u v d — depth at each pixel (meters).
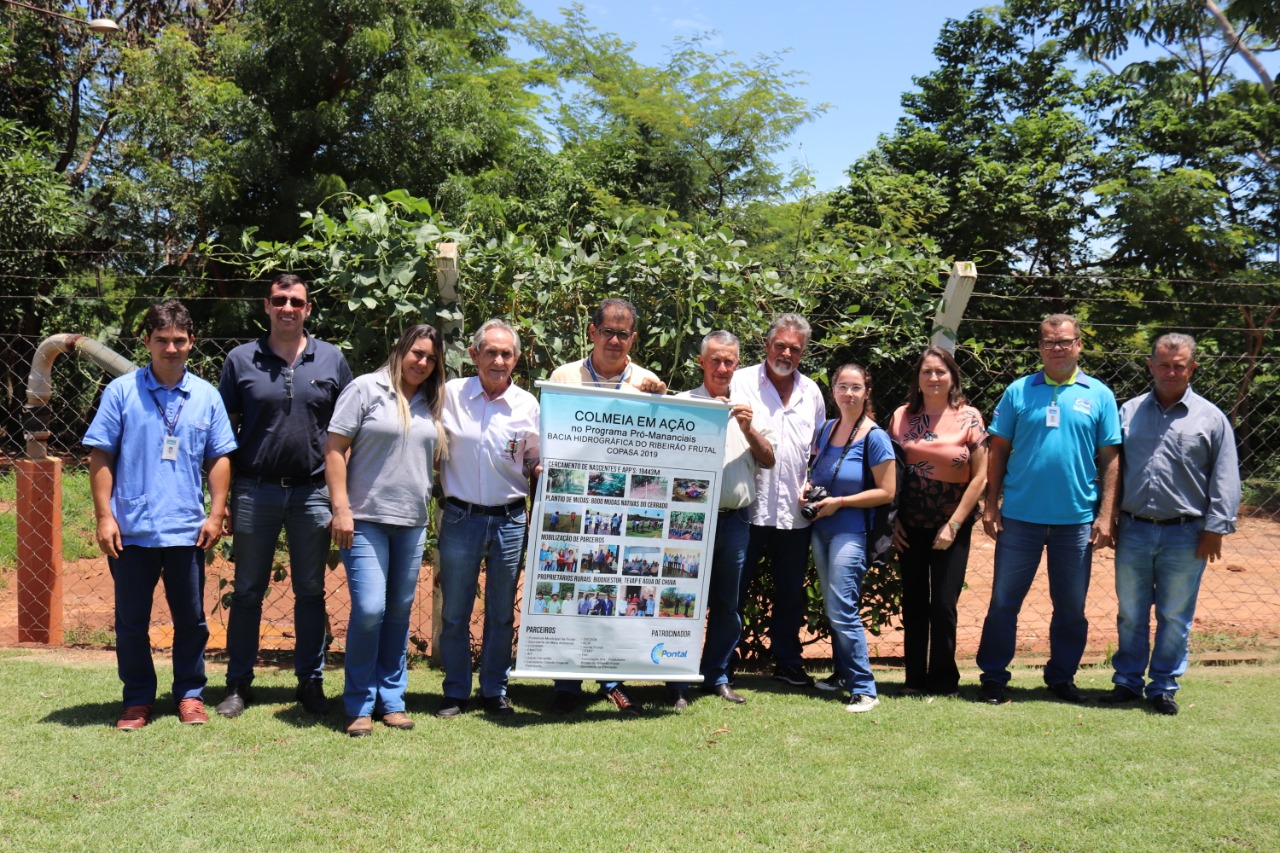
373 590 4.27
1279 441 9.78
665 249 5.40
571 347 5.54
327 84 16.89
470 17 20.33
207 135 16.17
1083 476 4.96
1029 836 3.26
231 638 4.58
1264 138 18.73
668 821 3.34
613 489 4.59
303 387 4.46
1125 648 5.04
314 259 5.54
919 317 5.74
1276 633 6.75
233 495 4.53
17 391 14.41
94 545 9.46
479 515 4.53
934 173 21.00
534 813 3.39
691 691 5.08
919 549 5.15
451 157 17.14
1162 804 3.51
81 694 4.69
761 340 5.68
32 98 19.08
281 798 3.47
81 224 15.95
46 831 3.17
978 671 5.78
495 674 4.68
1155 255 18.05
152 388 4.27
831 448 4.98
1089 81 21.91
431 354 4.40
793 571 5.21
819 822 3.35
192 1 19.61
